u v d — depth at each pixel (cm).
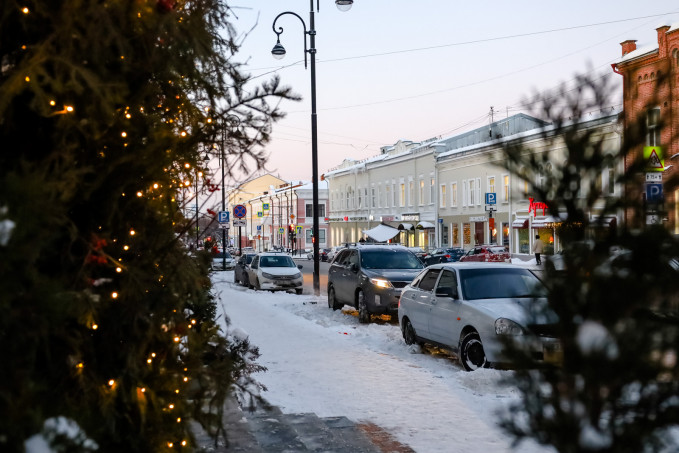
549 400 270
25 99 277
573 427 260
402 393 741
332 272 1878
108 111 267
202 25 310
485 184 4731
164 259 328
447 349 1022
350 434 577
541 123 293
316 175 2353
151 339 326
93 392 295
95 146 296
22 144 280
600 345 257
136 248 315
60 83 261
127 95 306
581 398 263
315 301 2086
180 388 338
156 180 318
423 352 1148
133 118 309
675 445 261
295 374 848
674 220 268
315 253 2309
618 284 261
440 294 1030
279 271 2616
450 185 5269
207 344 379
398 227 5925
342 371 867
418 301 1133
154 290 320
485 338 895
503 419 283
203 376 350
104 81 282
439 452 530
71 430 243
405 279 1581
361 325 1567
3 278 213
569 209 281
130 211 317
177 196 344
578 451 260
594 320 267
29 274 232
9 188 212
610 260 271
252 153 344
